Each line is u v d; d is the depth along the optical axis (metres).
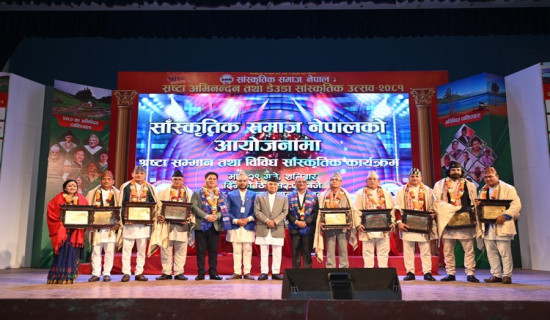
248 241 6.28
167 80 9.66
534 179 8.52
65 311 3.59
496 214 5.84
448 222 6.05
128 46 10.55
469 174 8.87
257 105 9.41
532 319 3.46
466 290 4.95
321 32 9.20
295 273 3.80
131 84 9.62
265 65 10.49
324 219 6.05
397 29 9.16
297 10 9.21
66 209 5.61
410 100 9.45
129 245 6.05
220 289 4.92
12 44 9.26
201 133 9.34
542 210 8.34
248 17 9.23
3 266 8.66
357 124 9.33
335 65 10.48
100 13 9.24
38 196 9.28
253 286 5.28
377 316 3.47
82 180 9.21
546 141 8.34
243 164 9.20
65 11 9.23
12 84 9.05
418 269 7.30
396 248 7.64
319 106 9.40
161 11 9.23
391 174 9.20
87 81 10.44
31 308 3.59
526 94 8.77
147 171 9.24
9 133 8.93
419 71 9.57
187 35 9.25
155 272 7.37
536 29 8.99
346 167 9.19
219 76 9.70
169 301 3.59
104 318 3.59
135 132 9.41
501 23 9.05
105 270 6.00
